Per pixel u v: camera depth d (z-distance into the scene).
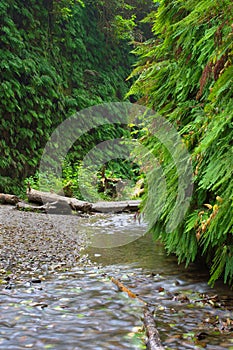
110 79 13.79
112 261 3.28
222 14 2.02
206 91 2.44
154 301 2.30
